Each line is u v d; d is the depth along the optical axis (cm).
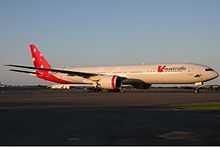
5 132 1365
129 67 6328
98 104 3106
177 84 6000
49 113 2212
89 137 1238
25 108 2644
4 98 4322
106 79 5878
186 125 1580
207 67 5766
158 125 1583
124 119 1838
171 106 2842
